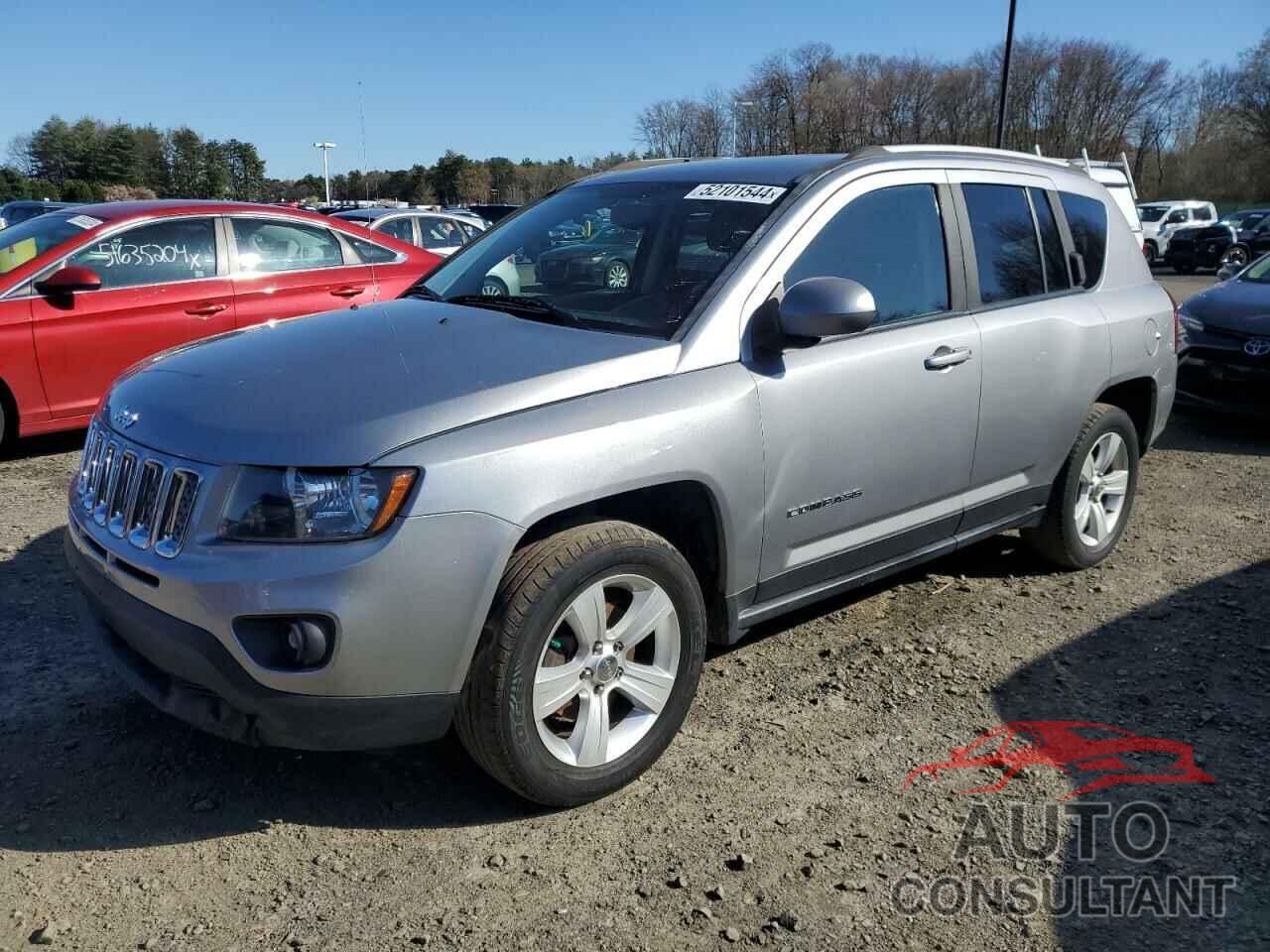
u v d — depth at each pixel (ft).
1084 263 15.58
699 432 10.22
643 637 10.19
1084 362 14.93
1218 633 14.19
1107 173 38.78
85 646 13.17
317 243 25.20
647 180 13.42
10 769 10.44
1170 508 20.20
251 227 24.14
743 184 12.35
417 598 8.69
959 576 16.20
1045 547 15.90
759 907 8.71
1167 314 16.81
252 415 9.14
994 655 13.43
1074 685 12.68
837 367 11.52
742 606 11.35
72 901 8.59
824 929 8.48
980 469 13.69
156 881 8.89
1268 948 8.32
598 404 9.73
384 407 9.08
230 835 9.54
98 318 21.84
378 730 8.98
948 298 13.19
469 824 9.79
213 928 8.34
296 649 8.48
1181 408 26.84
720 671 12.92
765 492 10.98
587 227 12.84
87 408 22.08
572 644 9.87
